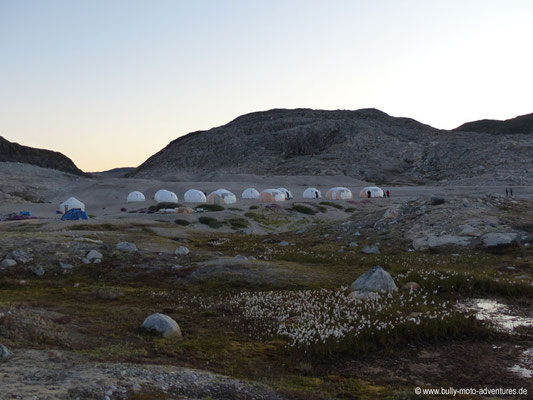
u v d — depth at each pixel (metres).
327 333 14.59
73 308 18.41
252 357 13.26
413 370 12.27
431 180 150.38
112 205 90.56
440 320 15.91
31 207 89.75
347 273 26.70
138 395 8.50
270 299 20.52
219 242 41.25
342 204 81.31
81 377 9.23
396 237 34.97
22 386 8.39
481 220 33.72
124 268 27.69
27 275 26.11
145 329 15.12
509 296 20.47
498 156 160.00
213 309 19.41
